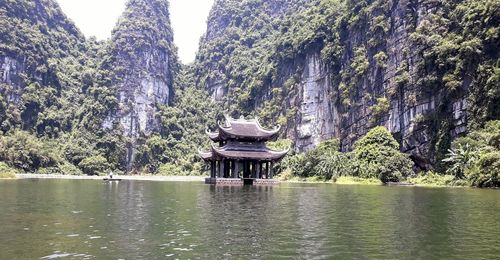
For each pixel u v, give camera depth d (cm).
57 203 3694
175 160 19112
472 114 10131
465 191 6147
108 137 18262
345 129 14238
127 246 1942
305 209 3372
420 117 11238
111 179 9825
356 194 5325
